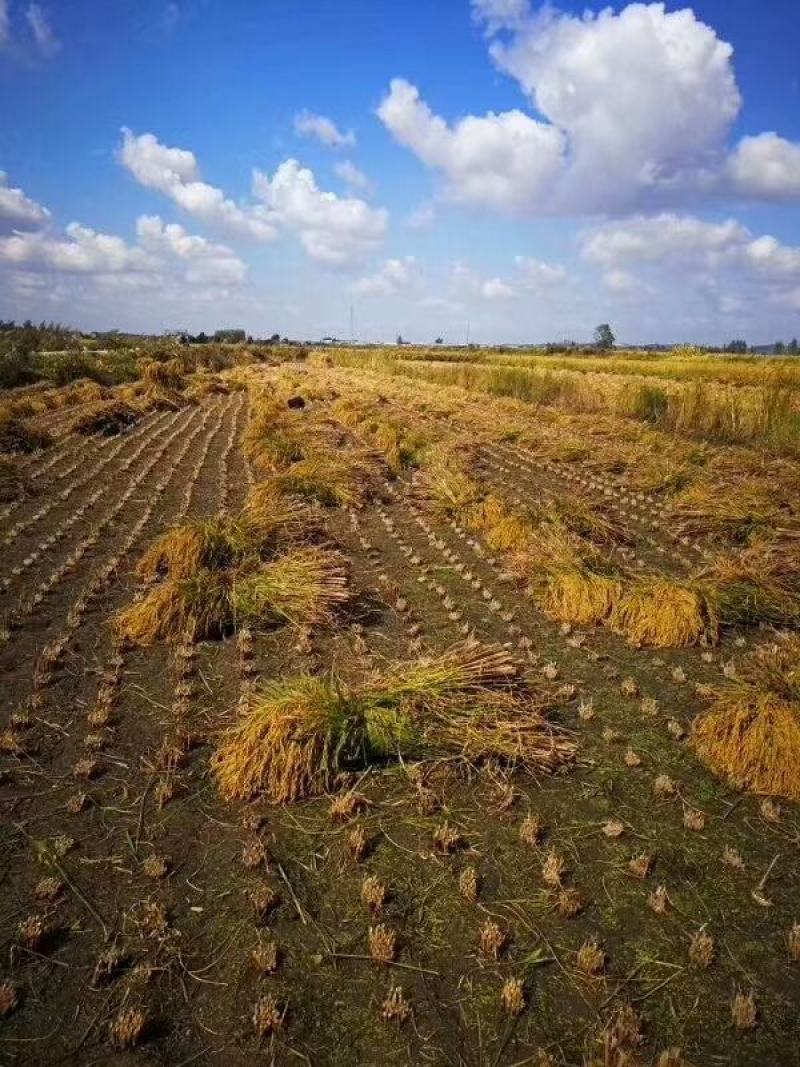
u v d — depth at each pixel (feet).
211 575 22.48
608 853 12.55
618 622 21.66
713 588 22.62
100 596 23.47
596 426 55.21
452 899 11.51
